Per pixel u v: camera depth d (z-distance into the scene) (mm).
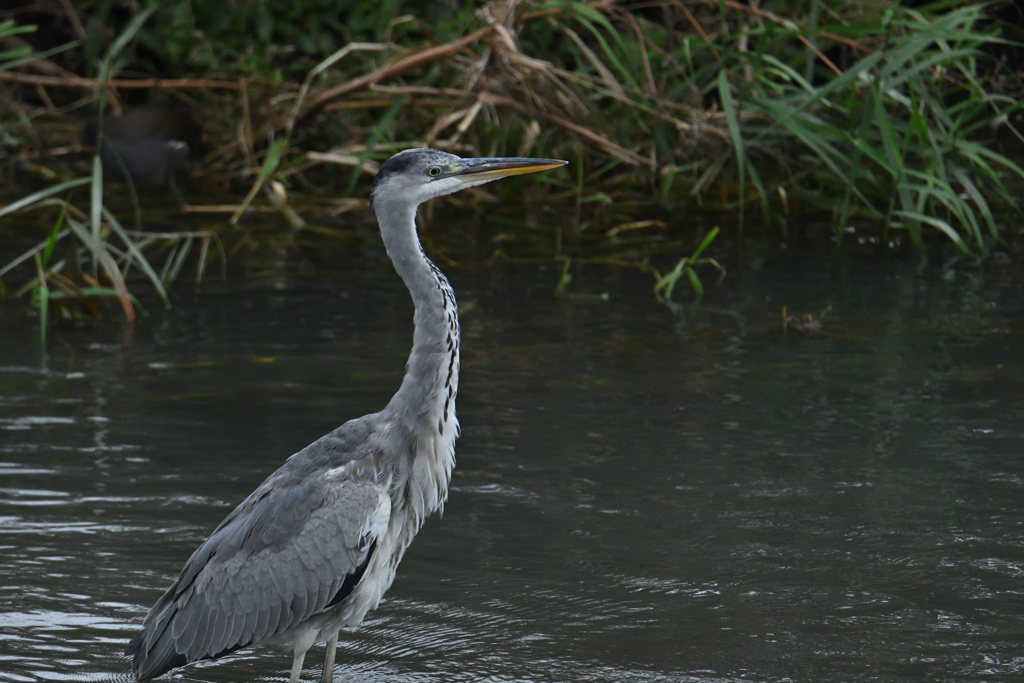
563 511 8898
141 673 6266
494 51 18609
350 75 22547
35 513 8766
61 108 24469
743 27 19453
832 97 18828
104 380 11719
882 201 19531
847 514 8719
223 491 9141
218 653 6348
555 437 10242
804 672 6734
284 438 10133
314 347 12742
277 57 23938
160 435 10242
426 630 7355
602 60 21359
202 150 22375
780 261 16328
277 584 6355
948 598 7562
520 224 18766
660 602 7617
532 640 7203
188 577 6449
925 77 18625
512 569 8078
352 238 18047
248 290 15156
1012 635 7098
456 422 7246
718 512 8820
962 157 18125
